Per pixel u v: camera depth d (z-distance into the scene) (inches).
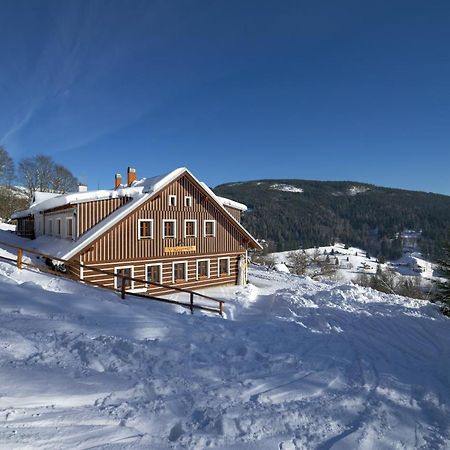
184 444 167.5
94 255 684.7
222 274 935.7
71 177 2402.8
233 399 220.7
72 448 149.6
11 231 1185.4
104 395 203.5
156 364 253.9
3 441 145.1
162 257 796.6
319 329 464.1
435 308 639.8
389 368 309.0
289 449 174.6
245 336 374.6
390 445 187.6
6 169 2171.5
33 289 386.9
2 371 208.5
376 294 749.9
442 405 241.1
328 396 241.3
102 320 335.3
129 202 768.9
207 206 897.5
